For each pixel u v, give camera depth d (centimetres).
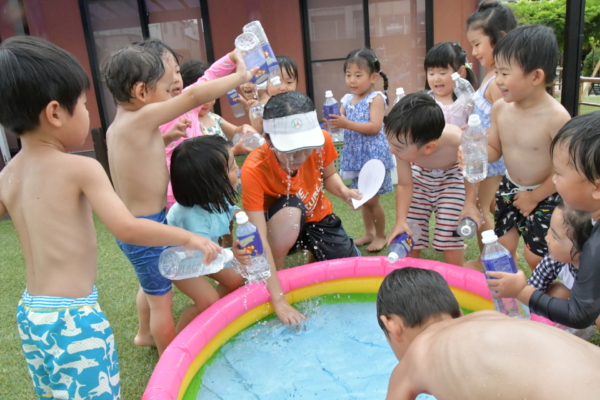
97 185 164
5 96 150
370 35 674
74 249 164
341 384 207
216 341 232
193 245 190
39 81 150
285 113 236
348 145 381
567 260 198
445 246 275
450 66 340
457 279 249
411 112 237
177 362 198
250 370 220
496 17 309
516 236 273
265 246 256
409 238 269
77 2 693
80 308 162
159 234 177
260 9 682
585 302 159
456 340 124
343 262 273
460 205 274
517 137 251
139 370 236
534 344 112
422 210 290
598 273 154
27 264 168
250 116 390
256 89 375
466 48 648
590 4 897
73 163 162
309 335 243
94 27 709
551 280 232
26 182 163
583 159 149
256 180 263
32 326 159
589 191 156
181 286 243
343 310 263
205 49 718
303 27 679
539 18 1110
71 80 157
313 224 297
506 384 110
